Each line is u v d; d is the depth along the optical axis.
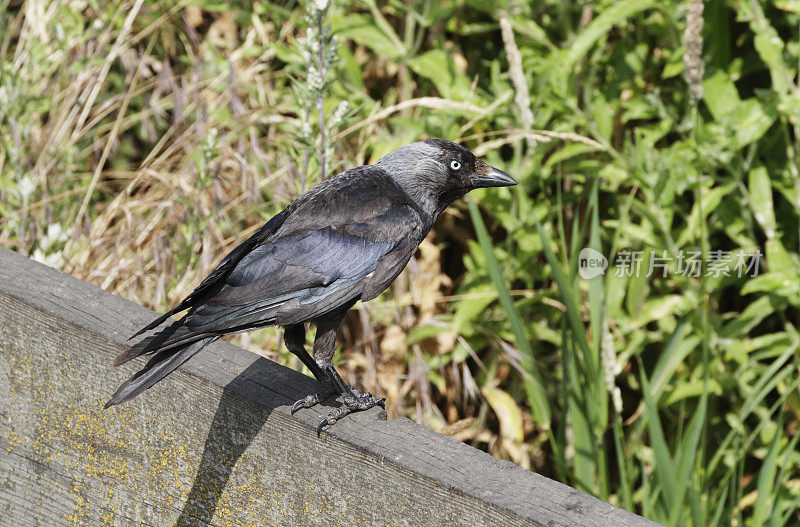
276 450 5.38
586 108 10.00
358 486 5.11
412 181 7.11
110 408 5.88
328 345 6.36
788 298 9.43
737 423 8.68
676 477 7.71
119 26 12.78
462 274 11.44
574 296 8.43
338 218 6.40
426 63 10.27
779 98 9.33
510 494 4.69
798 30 10.10
